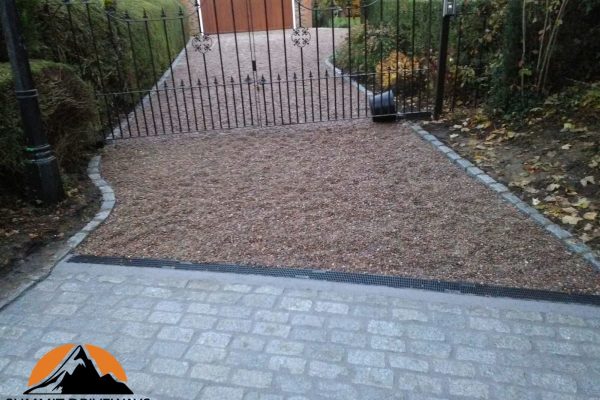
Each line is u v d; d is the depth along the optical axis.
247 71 9.54
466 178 4.45
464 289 2.92
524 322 2.64
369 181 4.46
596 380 2.25
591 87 5.30
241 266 3.25
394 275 3.08
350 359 2.42
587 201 3.77
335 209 3.94
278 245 3.47
